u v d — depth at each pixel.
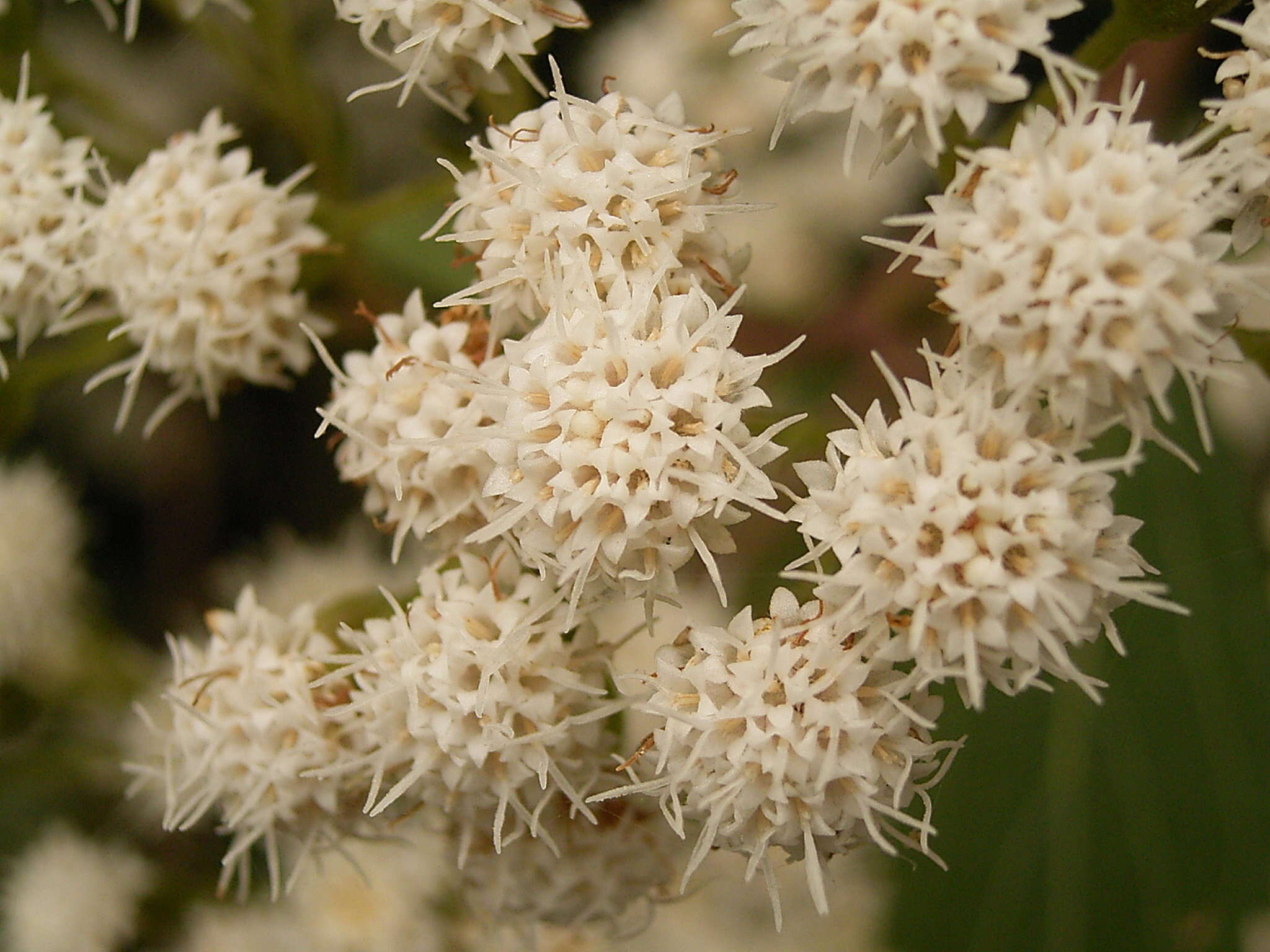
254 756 0.06
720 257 0.05
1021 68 0.06
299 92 0.07
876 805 0.05
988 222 0.05
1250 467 0.07
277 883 0.06
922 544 0.05
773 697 0.05
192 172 0.06
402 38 0.06
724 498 0.05
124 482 0.08
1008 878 0.07
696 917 0.08
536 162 0.05
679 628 0.07
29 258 0.06
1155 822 0.07
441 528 0.06
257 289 0.06
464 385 0.05
